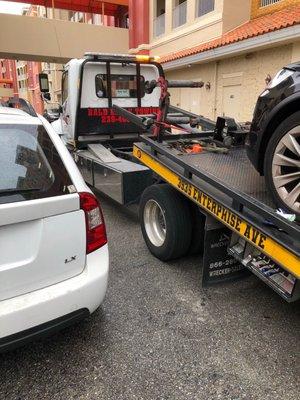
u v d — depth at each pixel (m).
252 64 10.54
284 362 2.38
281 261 2.18
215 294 3.19
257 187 2.90
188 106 14.25
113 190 4.81
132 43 18.83
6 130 2.26
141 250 4.11
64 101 6.74
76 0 21.05
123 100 6.21
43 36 18.20
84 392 2.16
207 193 2.90
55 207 2.07
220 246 3.08
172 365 2.37
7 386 2.20
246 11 12.48
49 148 2.31
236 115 11.55
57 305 2.10
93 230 2.29
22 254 2.01
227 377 2.26
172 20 15.52
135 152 4.34
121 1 21.02
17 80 56.78
